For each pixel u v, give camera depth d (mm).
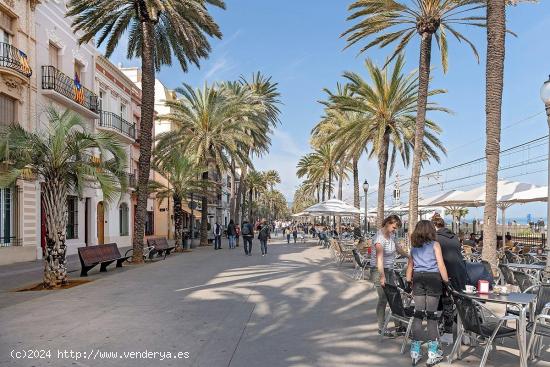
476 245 16969
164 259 19297
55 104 21328
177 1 17438
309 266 16000
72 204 23891
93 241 26078
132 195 31922
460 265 5859
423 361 5348
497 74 11086
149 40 17438
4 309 8156
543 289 5512
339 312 7945
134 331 6555
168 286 10992
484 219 11000
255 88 42156
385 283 6121
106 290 10367
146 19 17391
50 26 21375
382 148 23625
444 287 5574
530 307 5656
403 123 22109
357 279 12289
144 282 11703
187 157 26641
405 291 6973
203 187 27312
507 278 9086
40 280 12859
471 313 5109
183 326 6875
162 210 39031
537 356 5578
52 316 7555
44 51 20812
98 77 27469
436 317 5273
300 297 9414
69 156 11273
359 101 21578
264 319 7387
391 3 15227
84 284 11430
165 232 41344
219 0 19391
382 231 6699
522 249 15227
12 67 17688
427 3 15133
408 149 24656
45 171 11273
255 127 30750
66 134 11242
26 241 18750
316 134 37438
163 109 45250
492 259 10719
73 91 22578
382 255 6328
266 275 13234
